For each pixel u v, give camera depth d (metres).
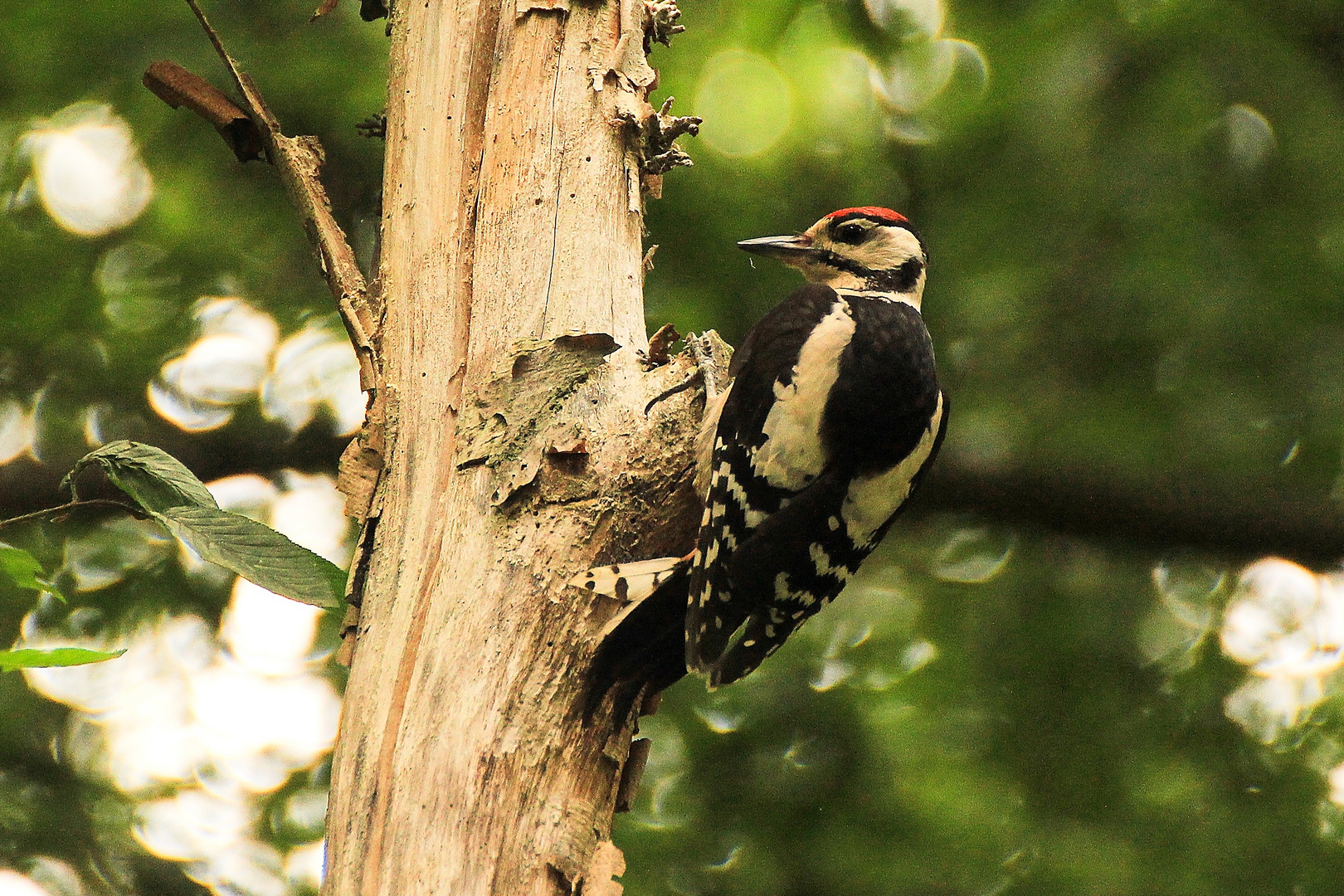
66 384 12.12
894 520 6.24
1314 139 12.08
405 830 4.29
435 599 4.74
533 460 4.94
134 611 11.84
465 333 5.44
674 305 11.42
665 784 11.64
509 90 5.97
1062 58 12.05
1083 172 12.27
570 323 5.38
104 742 11.99
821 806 11.43
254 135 6.26
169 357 12.03
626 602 4.74
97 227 12.17
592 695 4.63
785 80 12.16
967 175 12.46
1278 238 12.05
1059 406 12.68
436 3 6.15
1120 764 11.88
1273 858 11.30
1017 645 12.59
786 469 5.79
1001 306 12.48
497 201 5.73
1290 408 12.45
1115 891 11.00
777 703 11.87
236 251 12.09
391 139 6.02
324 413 12.45
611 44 6.13
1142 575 12.98
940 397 6.45
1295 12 12.30
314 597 4.65
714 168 11.71
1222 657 12.37
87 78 11.45
